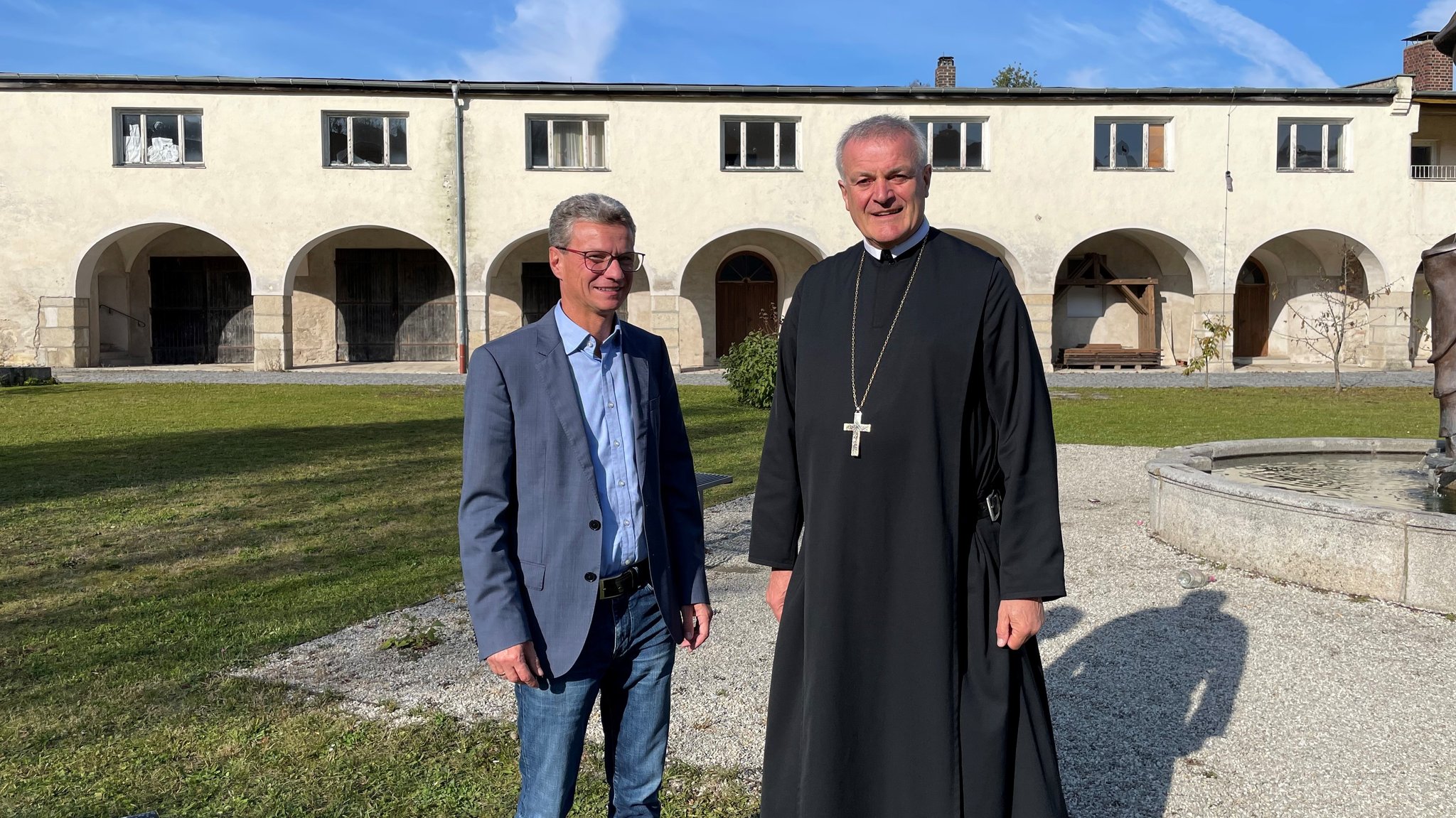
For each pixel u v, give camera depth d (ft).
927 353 7.22
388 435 36.78
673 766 10.44
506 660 6.76
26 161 67.67
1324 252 76.38
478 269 69.41
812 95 69.31
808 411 7.61
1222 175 70.54
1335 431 38.73
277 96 67.82
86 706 11.79
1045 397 7.32
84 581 17.21
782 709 7.72
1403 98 69.51
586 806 9.57
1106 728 11.33
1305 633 14.35
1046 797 7.18
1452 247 19.03
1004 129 70.03
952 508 7.23
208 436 36.35
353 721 11.37
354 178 68.59
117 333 77.20
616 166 69.46
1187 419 43.47
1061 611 15.75
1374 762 10.42
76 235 68.18
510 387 7.13
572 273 7.19
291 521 22.20
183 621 14.98
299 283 76.89
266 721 11.39
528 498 7.16
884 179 7.34
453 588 16.80
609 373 7.45
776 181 70.08
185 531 21.16
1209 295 71.10
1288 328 79.25
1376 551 15.74
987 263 7.42
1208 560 18.60
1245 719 11.55
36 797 9.61
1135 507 24.21
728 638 14.57
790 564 8.11
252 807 9.44
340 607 15.72
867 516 7.29
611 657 7.34
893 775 7.20
